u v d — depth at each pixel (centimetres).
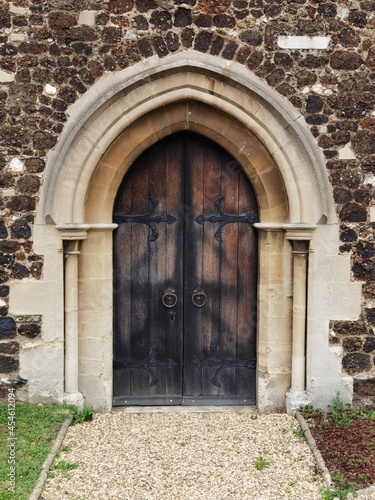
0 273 470
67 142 458
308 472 398
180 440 448
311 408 488
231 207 508
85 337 489
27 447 415
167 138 500
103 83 464
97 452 425
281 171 476
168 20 464
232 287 513
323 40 471
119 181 486
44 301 474
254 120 473
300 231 475
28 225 469
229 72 461
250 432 461
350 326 486
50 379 478
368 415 477
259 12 469
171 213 507
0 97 461
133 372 516
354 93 475
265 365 499
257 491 375
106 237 486
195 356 518
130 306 511
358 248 482
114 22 462
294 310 488
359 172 479
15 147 464
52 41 461
